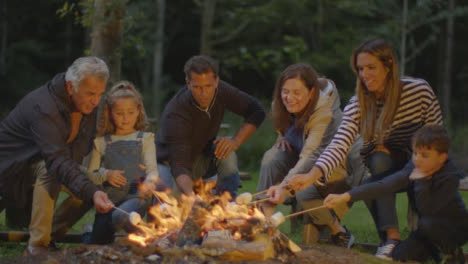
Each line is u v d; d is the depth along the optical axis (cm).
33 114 398
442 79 1975
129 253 362
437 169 402
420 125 429
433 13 1909
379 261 383
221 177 499
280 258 368
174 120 462
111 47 656
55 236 439
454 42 2211
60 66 2252
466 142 1220
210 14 1853
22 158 405
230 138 495
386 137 434
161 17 2034
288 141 466
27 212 489
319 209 450
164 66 2386
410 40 1877
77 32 2225
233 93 486
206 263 348
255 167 1064
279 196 413
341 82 1955
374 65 410
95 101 394
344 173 455
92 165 439
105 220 423
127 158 437
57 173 390
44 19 2170
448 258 404
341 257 382
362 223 597
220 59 1983
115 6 650
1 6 2083
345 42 1936
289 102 439
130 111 438
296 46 1683
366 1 1830
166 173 472
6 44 2145
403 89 421
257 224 378
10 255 429
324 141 452
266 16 1900
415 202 418
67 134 404
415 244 408
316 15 1945
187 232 385
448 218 402
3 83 2028
